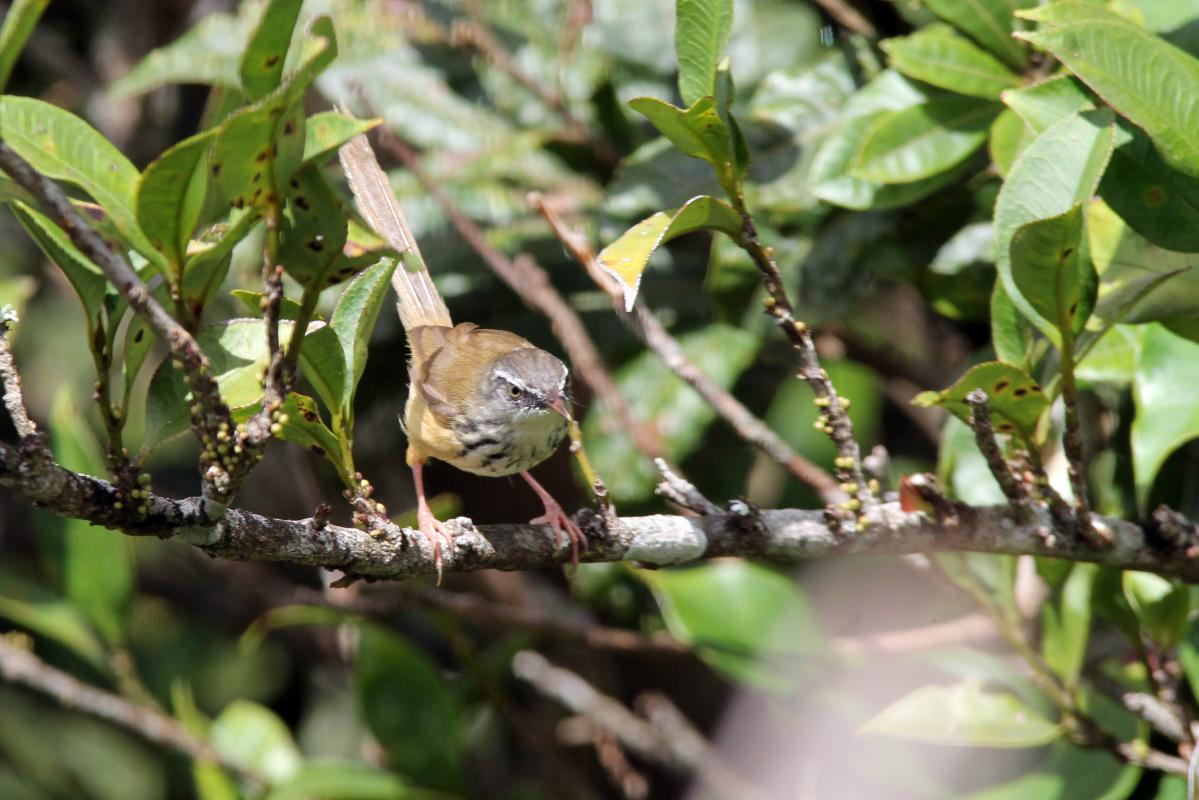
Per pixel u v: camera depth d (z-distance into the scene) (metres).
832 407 7.05
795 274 10.48
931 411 13.36
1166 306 7.58
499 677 13.77
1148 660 8.30
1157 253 7.81
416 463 10.49
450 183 12.45
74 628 12.78
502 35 13.15
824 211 10.58
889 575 12.86
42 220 5.54
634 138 12.41
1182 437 8.30
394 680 11.99
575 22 12.53
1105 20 7.07
